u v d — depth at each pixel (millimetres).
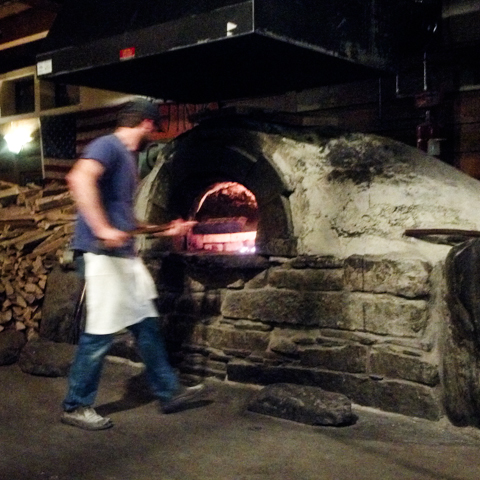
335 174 4719
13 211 7004
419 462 3615
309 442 3885
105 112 7738
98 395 4746
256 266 4805
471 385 3949
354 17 4633
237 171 4957
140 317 4098
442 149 5523
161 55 4414
